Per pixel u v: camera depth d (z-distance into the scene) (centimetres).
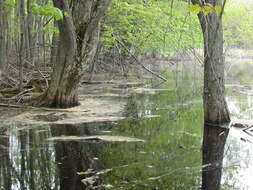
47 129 887
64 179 590
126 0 1509
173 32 1515
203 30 857
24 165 652
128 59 2270
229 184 582
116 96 1452
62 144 776
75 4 1101
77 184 571
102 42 1911
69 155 706
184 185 575
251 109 1197
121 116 1059
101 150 741
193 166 661
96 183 576
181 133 884
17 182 579
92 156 702
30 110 1088
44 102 1135
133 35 1944
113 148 757
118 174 614
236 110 1179
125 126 945
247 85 1858
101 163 666
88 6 1095
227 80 2108
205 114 962
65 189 552
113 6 1527
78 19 1096
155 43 1956
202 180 597
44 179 590
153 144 787
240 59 3541
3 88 1352
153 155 714
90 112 1088
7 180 587
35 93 1207
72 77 1119
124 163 668
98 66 2258
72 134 845
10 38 2278
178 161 685
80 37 1098
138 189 554
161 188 559
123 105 1238
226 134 875
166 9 1502
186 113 1145
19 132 856
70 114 1049
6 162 668
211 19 841
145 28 1762
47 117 1005
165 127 945
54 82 1127
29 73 1556
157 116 1083
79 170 629
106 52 2278
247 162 686
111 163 667
